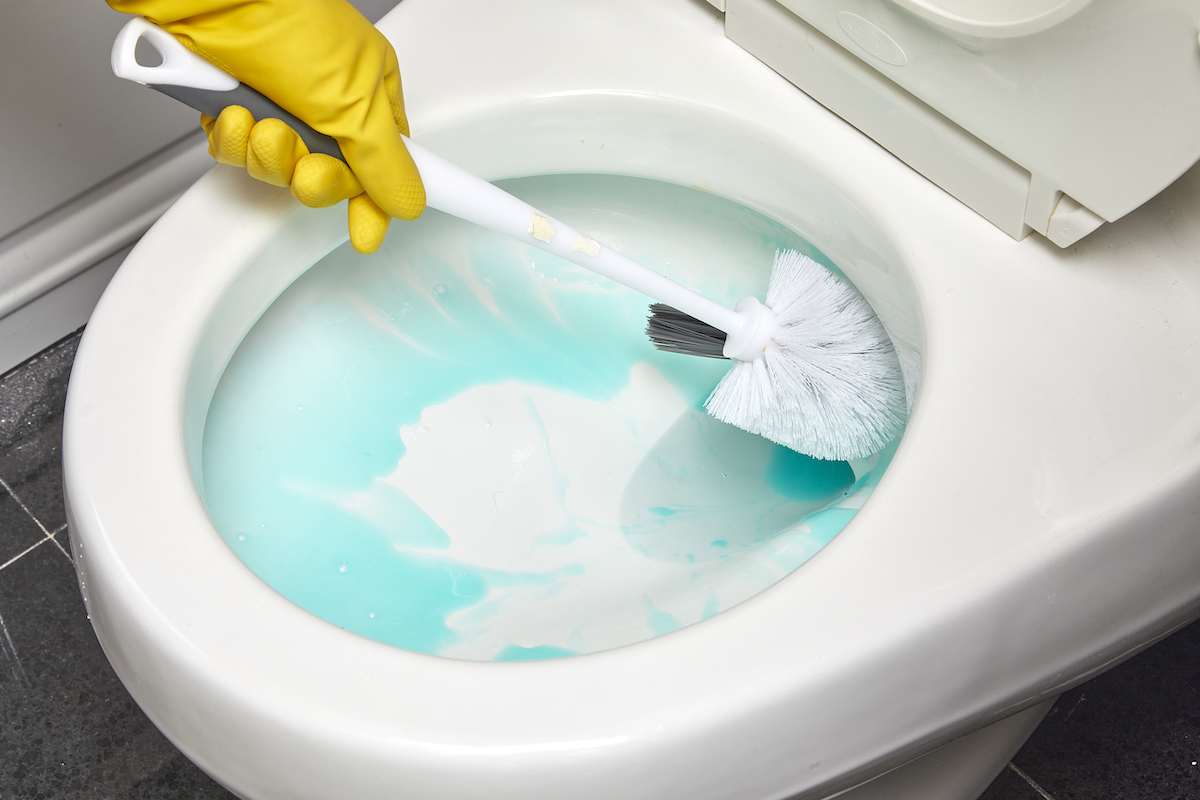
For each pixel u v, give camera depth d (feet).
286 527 2.13
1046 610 1.55
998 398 1.63
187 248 1.85
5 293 3.22
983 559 1.49
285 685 1.41
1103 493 1.54
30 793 2.69
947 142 1.77
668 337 2.20
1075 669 1.69
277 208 1.89
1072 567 1.53
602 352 2.50
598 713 1.37
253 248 1.88
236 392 2.11
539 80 2.04
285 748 1.42
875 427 1.99
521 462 2.37
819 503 2.21
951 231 1.82
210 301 1.82
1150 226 1.75
